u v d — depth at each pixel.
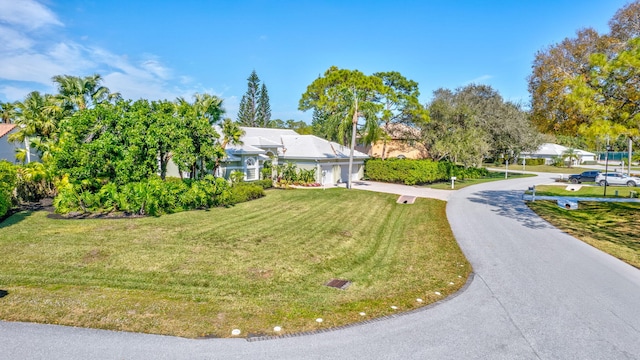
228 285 7.97
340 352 5.43
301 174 29.86
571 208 19.95
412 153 46.56
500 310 7.04
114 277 8.20
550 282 8.60
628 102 13.69
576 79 14.41
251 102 71.12
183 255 9.94
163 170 18.55
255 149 28.25
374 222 15.67
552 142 72.56
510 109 43.47
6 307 6.52
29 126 25.27
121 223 13.45
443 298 7.59
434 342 5.80
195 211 16.53
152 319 6.23
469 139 36.75
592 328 6.36
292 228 13.77
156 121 17.02
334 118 32.41
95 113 15.72
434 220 16.41
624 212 18.66
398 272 9.26
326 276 8.84
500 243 12.33
